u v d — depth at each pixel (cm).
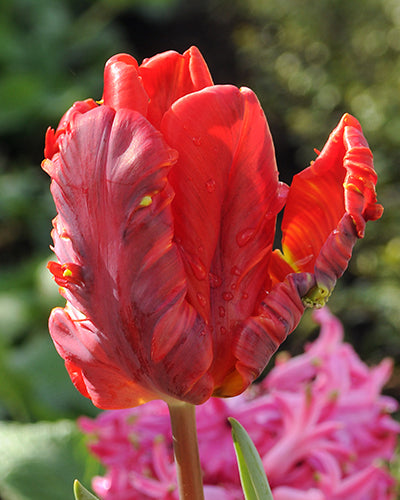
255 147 30
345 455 46
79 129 29
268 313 31
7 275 162
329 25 217
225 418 46
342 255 31
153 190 29
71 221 30
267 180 31
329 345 52
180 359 30
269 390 52
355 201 30
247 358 31
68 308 31
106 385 31
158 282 29
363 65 209
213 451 45
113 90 29
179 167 30
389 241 179
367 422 49
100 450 48
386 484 48
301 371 52
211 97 29
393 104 189
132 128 29
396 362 162
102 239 29
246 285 31
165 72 30
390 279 171
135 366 30
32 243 206
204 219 30
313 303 31
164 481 45
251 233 31
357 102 200
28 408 109
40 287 145
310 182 31
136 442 47
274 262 32
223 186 30
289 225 32
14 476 60
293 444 45
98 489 48
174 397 31
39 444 62
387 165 183
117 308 30
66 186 30
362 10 209
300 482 45
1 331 137
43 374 113
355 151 30
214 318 31
